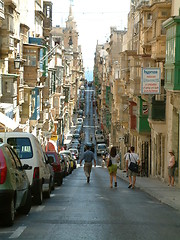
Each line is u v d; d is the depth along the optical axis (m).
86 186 23.28
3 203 9.70
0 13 28.23
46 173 15.96
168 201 15.49
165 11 31.66
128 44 62.47
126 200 16.22
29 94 42.91
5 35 32.69
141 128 38.75
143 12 38.41
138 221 11.13
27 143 14.34
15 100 36.12
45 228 9.94
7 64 36.62
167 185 24.89
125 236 9.22
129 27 61.22
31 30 49.16
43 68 49.91
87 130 125.31
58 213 12.33
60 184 23.84
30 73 43.38
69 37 178.50
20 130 39.44
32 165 14.12
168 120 29.86
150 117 31.38
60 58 83.94
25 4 44.59
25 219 11.23
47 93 57.00
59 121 76.81
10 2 32.31
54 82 68.25
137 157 22.08
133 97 46.03
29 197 12.10
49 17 62.84
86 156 25.58
